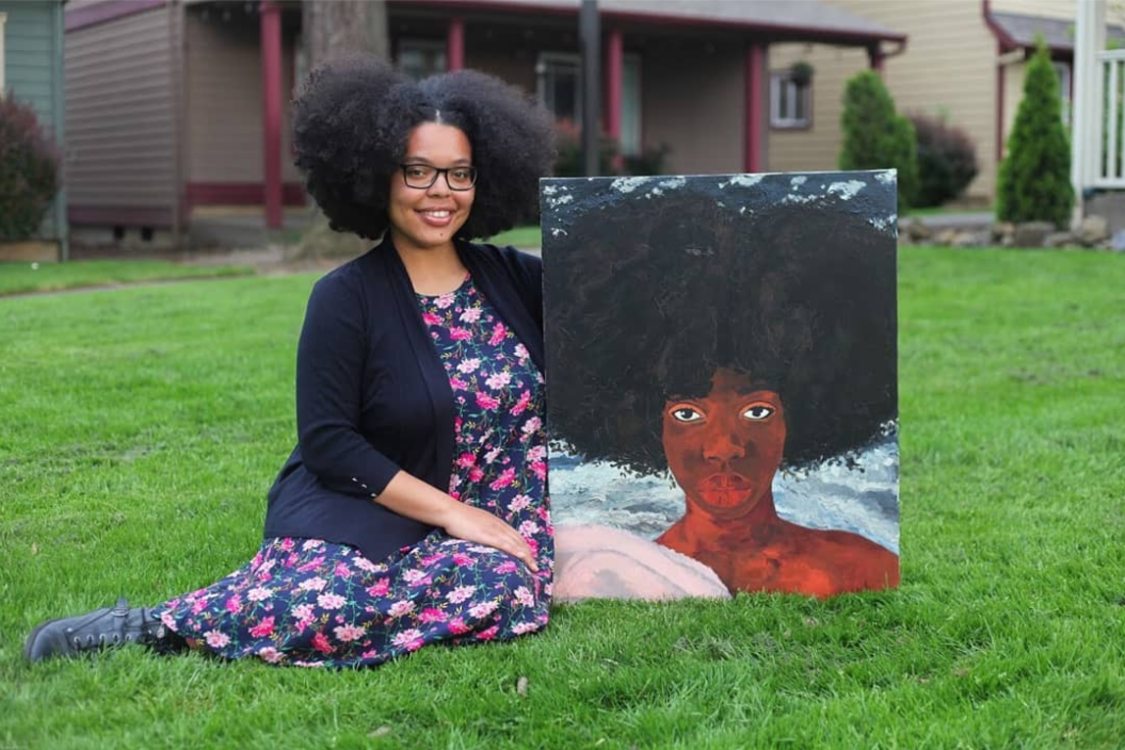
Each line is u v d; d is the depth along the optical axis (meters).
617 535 3.10
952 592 3.08
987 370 6.02
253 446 4.65
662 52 19.30
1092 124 11.21
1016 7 20.59
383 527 2.80
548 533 3.05
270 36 13.85
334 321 2.87
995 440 4.68
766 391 3.07
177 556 3.40
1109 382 5.67
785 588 3.10
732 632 2.84
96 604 3.00
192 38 15.13
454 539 2.84
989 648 2.69
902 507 3.89
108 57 16.59
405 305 2.95
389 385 2.89
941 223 14.34
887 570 3.09
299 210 16.02
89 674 2.51
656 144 19.50
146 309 7.86
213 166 15.44
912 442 4.68
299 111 3.03
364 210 3.14
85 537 3.59
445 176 2.94
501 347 3.02
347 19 11.12
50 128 12.59
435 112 2.96
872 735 2.26
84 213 17.44
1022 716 2.34
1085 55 11.13
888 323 3.04
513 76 17.84
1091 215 11.30
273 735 2.30
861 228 3.03
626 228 3.03
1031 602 2.96
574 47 18.30
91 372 5.79
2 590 3.08
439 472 2.94
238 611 2.65
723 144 19.02
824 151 21.77
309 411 2.86
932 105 20.88
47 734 2.28
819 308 3.04
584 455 3.07
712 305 3.05
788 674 2.60
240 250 13.81
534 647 2.72
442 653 2.69
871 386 3.05
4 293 8.92
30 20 12.76
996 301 7.98
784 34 17.78
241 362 6.11
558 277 3.04
